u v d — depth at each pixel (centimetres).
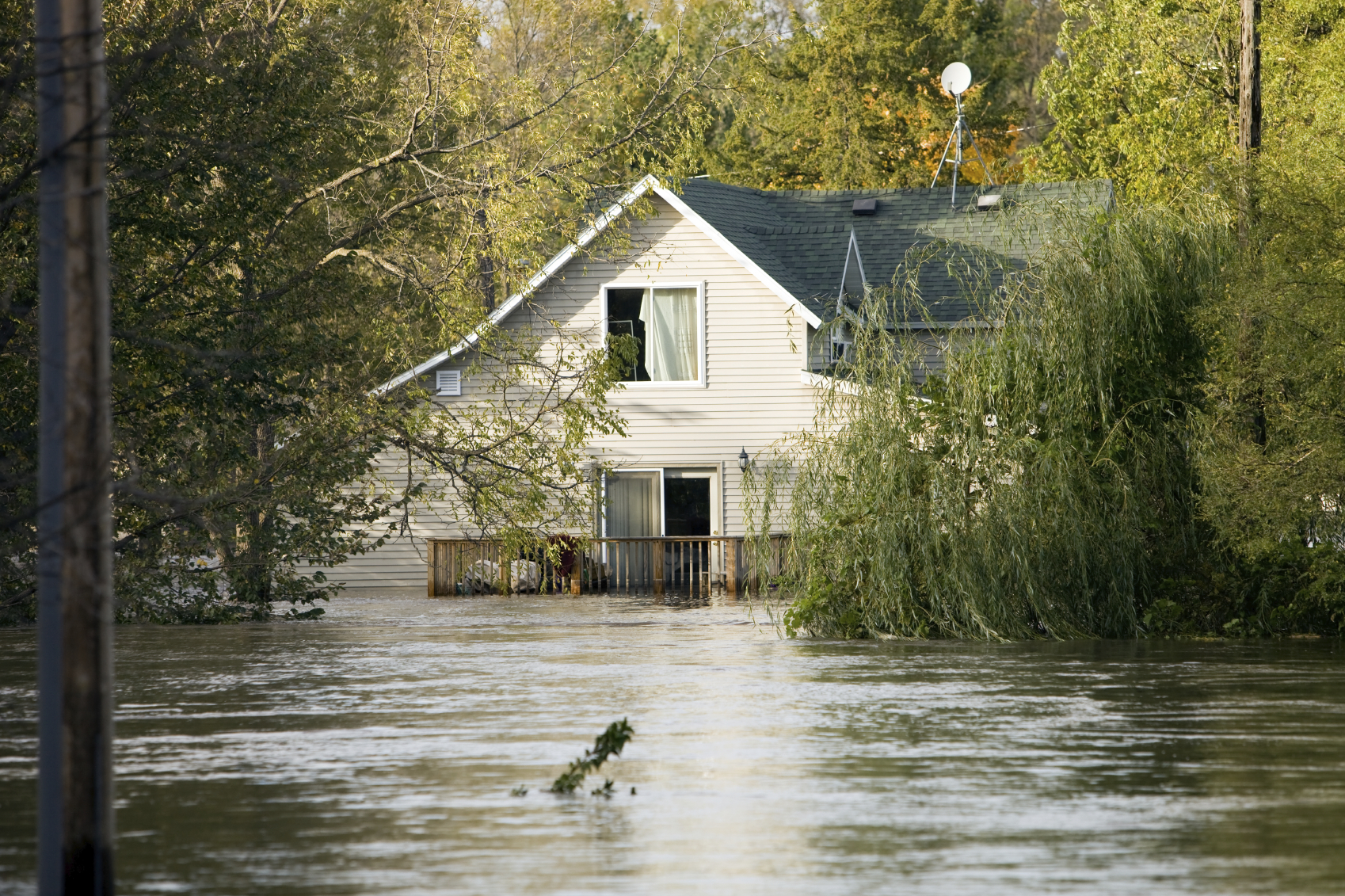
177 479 6103
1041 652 4641
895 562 5012
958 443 5147
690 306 9119
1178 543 5150
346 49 7369
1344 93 5762
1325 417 4778
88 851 1681
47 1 1758
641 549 8781
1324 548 5019
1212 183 5544
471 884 1892
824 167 14575
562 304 9100
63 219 1716
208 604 6788
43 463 1717
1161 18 10175
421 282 7312
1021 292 5262
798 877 1905
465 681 4091
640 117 7725
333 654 4928
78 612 1689
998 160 14988
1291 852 2023
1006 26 16625
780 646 4922
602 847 2091
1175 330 5319
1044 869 1931
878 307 5300
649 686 3900
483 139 7369
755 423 9081
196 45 4697
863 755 2820
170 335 5634
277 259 6588
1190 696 3625
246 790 2544
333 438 6731
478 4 7638
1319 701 3538
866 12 14500
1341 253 4888
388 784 2584
